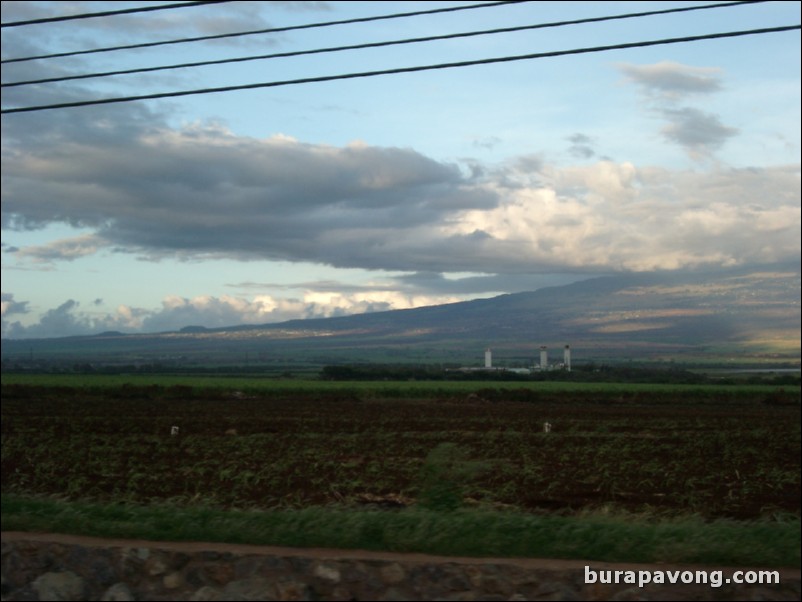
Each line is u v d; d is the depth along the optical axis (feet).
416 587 33.12
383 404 232.73
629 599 31.86
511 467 87.71
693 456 105.29
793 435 132.98
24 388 261.65
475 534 37.42
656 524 40.98
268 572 34.14
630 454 106.83
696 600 31.89
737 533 37.29
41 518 41.24
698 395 263.90
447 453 54.44
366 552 36.19
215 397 260.21
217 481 80.28
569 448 112.27
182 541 38.34
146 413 183.11
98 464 91.81
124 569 35.06
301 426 151.53
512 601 32.14
